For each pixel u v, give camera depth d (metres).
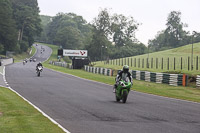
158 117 17.59
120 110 19.88
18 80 44.09
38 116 16.27
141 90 38.97
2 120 14.62
